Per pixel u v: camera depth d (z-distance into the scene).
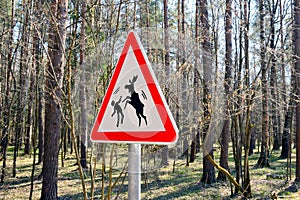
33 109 13.92
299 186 8.05
